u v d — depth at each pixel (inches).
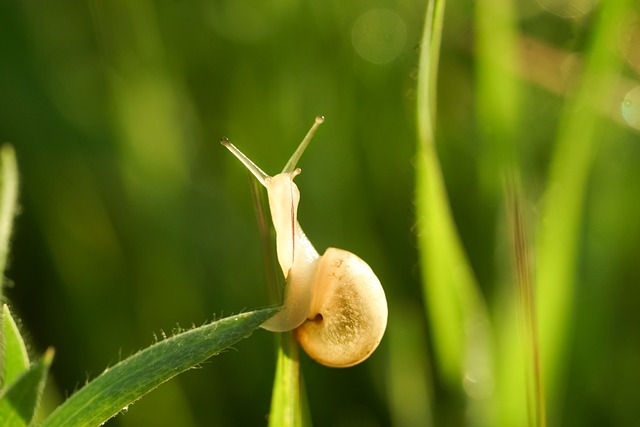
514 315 9.5
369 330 8.4
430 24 8.7
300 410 8.3
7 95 10.8
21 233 10.6
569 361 10.0
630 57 10.4
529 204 10.1
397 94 11.0
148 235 10.6
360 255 10.6
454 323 9.4
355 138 10.9
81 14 11.3
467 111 11.1
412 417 9.8
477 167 10.5
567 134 9.4
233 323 7.6
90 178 10.8
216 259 10.6
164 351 7.6
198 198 10.8
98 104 11.1
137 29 11.2
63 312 10.4
